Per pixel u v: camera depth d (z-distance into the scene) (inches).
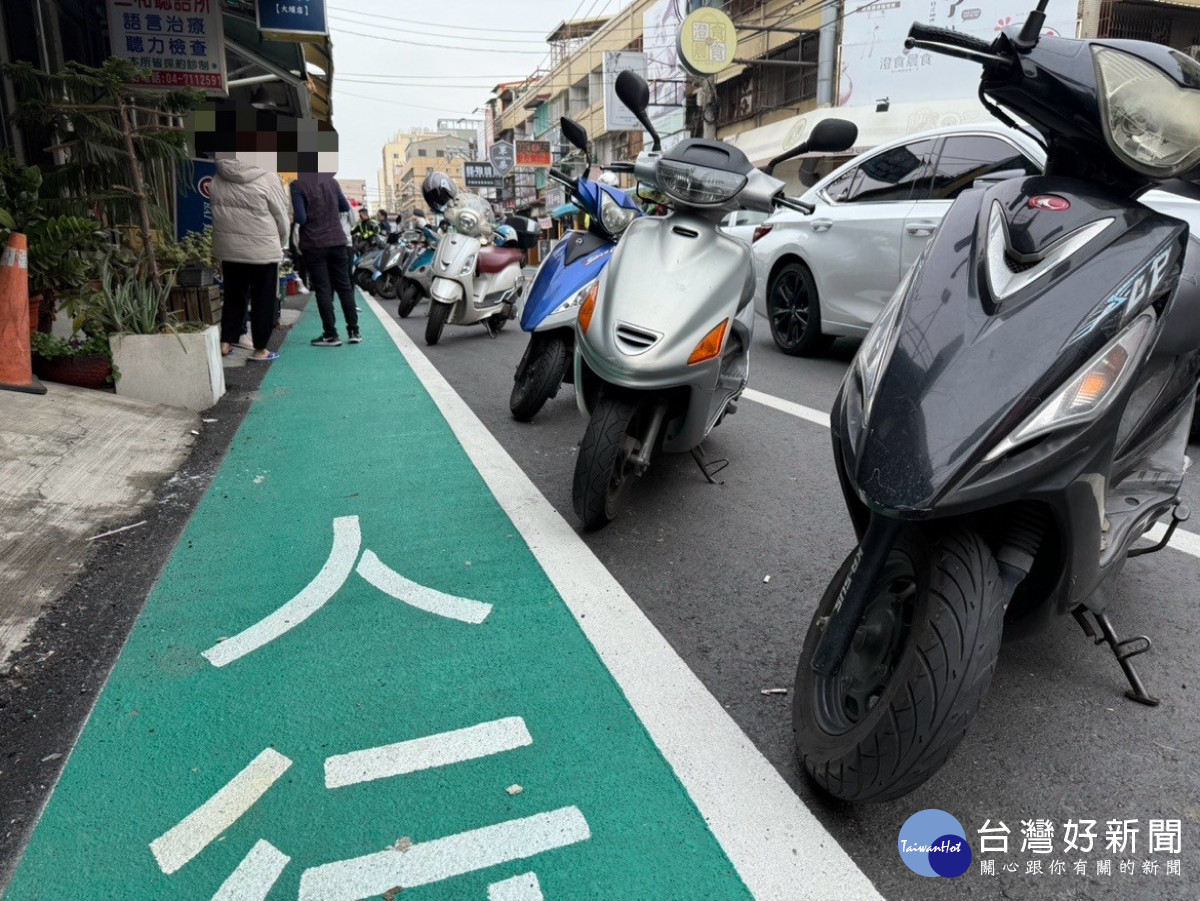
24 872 64.1
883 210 236.4
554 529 129.5
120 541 124.0
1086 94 69.2
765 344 303.9
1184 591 108.0
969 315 65.5
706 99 831.1
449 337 335.6
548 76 1868.8
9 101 241.9
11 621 99.3
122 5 294.0
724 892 62.1
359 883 62.8
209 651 94.7
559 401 215.2
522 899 61.3
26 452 142.3
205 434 180.5
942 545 62.2
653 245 128.0
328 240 298.4
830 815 70.0
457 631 99.2
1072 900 62.0
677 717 82.9
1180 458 91.8
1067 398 59.5
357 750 77.6
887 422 62.1
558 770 75.1
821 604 79.1
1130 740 79.6
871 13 713.6
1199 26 668.1
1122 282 63.6
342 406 208.8
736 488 149.1
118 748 78.0
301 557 119.1
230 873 63.9
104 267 198.2
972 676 57.6
